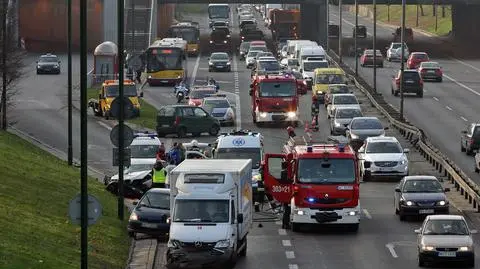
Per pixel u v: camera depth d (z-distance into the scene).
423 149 115.31
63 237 64.25
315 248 69.44
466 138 117.31
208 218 62.38
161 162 88.19
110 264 61.06
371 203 89.38
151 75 183.00
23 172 82.50
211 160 69.50
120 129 75.25
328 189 75.00
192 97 149.50
